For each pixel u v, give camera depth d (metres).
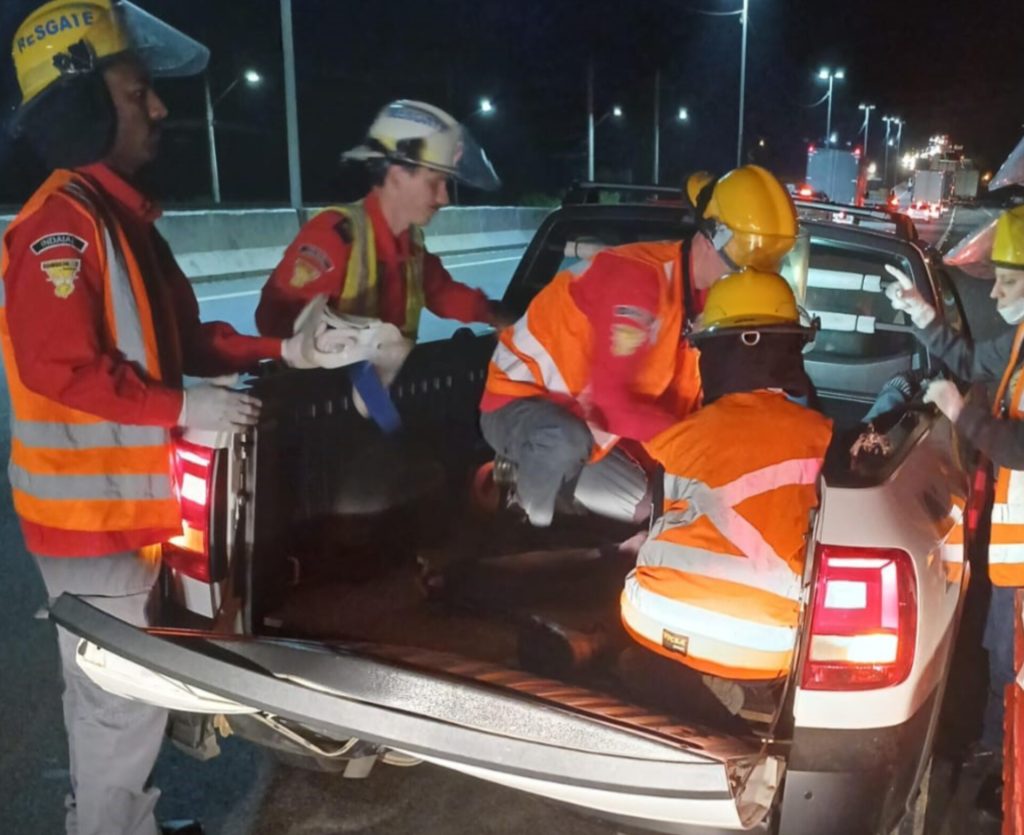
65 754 3.39
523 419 3.00
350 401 2.96
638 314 2.90
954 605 2.55
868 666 2.19
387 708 2.07
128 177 2.58
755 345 2.33
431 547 3.22
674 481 2.38
